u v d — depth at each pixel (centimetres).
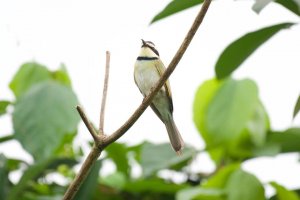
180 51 733
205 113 1264
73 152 1331
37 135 1160
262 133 1217
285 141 1232
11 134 1278
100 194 1251
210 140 1252
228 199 1102
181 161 1250
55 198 1170
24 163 1298
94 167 1138
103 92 792
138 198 1260
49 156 1146
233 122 1221
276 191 1124
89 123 737
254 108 1220
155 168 1197
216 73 1003
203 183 1191
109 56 814
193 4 893
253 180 1102
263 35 933
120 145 1242
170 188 1227
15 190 1117
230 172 1122
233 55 967
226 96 1241
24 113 1177
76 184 734
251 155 1221
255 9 820
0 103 1277
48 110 1182
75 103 1201
